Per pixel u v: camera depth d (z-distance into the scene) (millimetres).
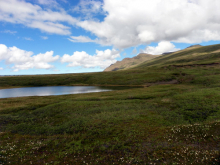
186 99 31797
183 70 103188
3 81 102125
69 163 10695
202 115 22062
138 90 52812
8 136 16422
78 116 23672
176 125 18188
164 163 10148
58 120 22734
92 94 48594
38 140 15203
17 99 40875
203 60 148375
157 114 23688
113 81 97188
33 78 115062
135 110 26469
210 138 12984
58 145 13914
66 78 115688
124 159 11016
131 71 125125
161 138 14359
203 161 9867
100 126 18594
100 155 11758
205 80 63312
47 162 10859
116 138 14805
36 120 23000
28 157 11617
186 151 11422
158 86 61719
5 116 24078
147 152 11836
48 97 44406
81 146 13516
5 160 10977
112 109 27266
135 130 16734
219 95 31219
